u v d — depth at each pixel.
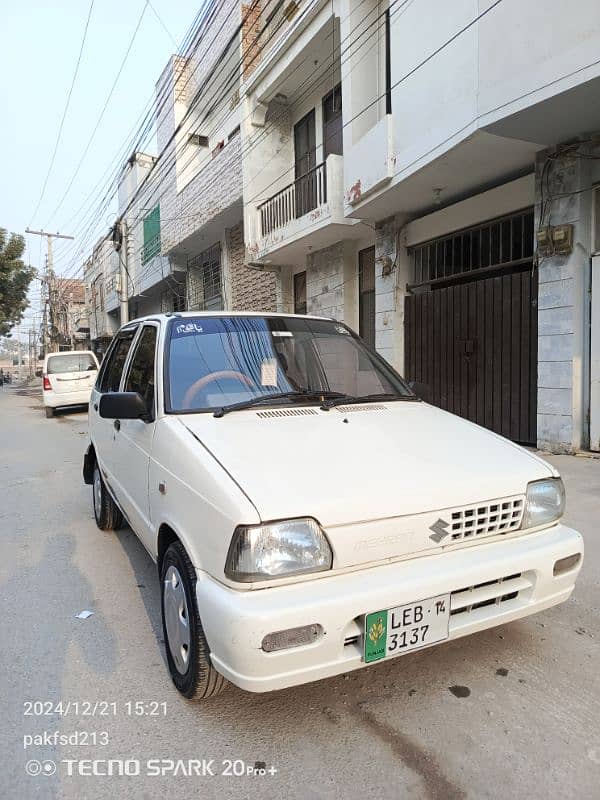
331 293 12.37
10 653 2.94
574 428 6.75
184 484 2.45
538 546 2.46
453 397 8.77
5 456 9.45
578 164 6.47
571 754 2.13
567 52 5.31
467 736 2.24
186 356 3.23
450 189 8.34
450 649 2.89
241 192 14.52
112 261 34.56
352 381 3.58
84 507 5.92
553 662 2.75
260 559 2.02
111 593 3.69
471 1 6.29
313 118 13.16
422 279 9.66
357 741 2.23
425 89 7.23
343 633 2.03
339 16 9.70
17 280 32.47
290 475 2.28
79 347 51.91
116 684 2.65
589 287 6.61
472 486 2.40
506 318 7.76
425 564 2.24
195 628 2.32
